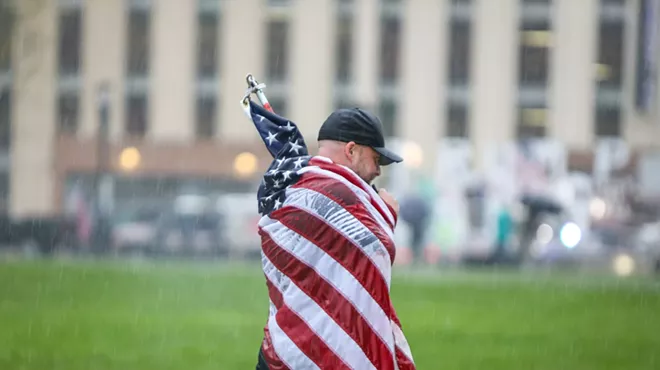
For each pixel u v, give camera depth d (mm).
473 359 40688
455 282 82688
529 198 132625
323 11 199750
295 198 16422
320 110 199625
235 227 137875
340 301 15883
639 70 182875
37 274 79375
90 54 198500
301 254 16125
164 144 197000
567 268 128250
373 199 16469
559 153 158250
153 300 62188
